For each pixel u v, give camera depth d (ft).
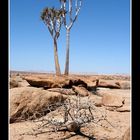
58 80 43.19
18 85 42.70
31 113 23.29
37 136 18.37
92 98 35.53
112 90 51.19
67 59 78.38
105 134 19.40
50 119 21.29
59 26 79.05
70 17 79.05
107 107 29.40
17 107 22.72
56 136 18.40
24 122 22.34
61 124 19.31
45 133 19.10
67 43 79.15
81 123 19.20
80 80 44.11
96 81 46.03
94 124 21.61
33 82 43.27
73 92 39.60
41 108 23.86
